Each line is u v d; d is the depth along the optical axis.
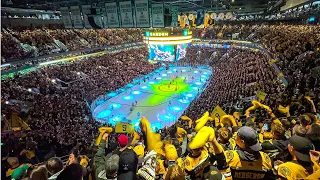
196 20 27.27
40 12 41.97
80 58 45.00
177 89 42.47
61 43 43.31
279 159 4.13
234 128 5.39
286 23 43.50
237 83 30.84
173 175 2.81
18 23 40.72
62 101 27.34
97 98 34.12
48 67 37.25
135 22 18.92
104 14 20.02
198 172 3.00
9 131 12.47
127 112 32.75
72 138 16.27
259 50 45.25
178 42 29.22
